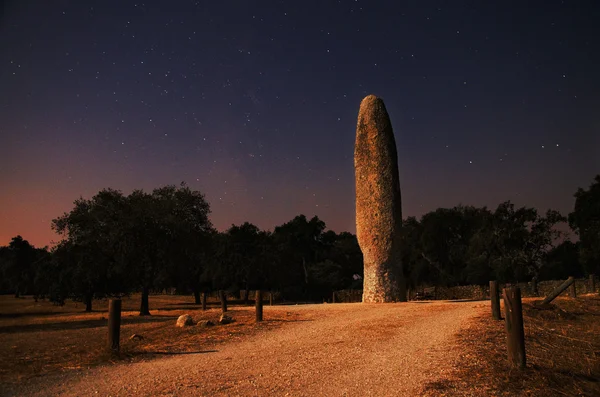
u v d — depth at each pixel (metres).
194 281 65.19
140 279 40.53
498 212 56.28
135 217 37.69
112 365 10.02
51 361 10.80
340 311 20.22
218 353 11.41
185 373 9.09
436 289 42.00
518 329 9.08
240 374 8.96
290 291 74.31
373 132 28.14
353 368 9.33
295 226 85.06
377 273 26.84
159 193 41.75
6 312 45.66
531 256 54.84
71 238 40.12
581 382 8.85
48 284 50.59
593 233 52.75
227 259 66.31
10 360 11.09
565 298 23.28
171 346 12.62
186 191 42.69
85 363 10.27
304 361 10.08
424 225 66.44
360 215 27.94
